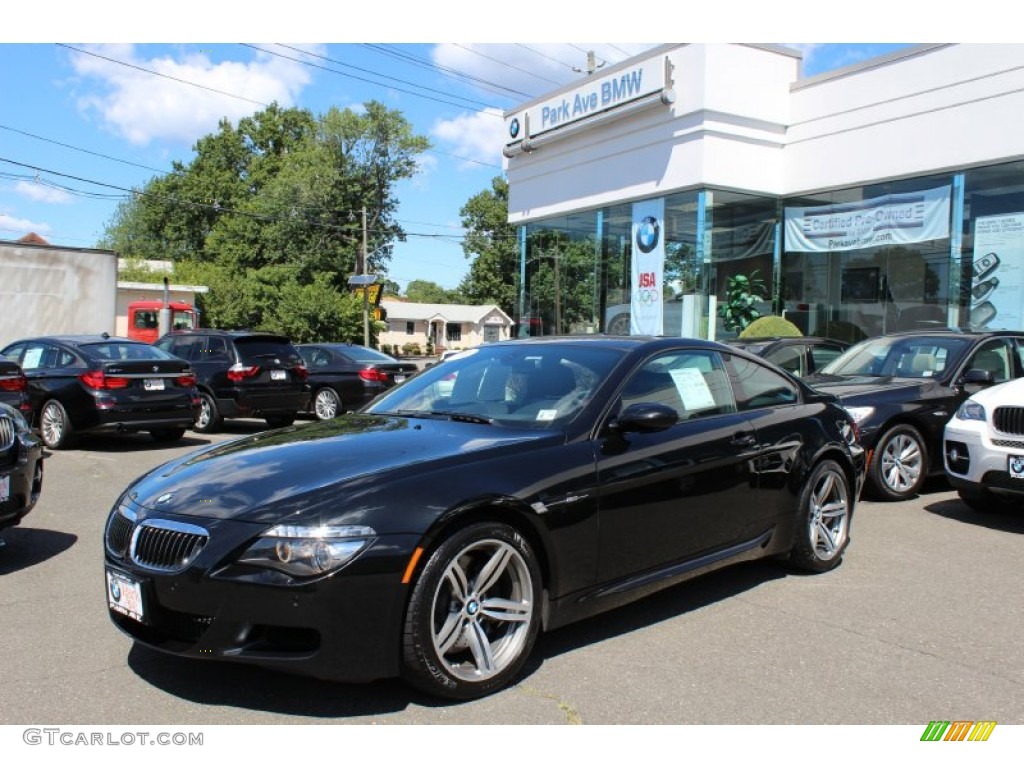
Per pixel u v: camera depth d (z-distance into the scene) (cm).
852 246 1537
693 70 1553
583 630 417
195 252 6391
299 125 6700
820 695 342
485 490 340
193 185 6450
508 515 354
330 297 4897
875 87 1473
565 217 1948
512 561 349
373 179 5822
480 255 7625
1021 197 1267
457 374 481
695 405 456
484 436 385
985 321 1323
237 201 6091
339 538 307
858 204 1523
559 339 491
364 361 1474
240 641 309
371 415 457
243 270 5494
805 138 1605
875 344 884
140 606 328
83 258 2095
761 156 1619
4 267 1988
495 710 326
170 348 1377
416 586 317
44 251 2041
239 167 6712
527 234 2089
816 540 514
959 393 773
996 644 399
